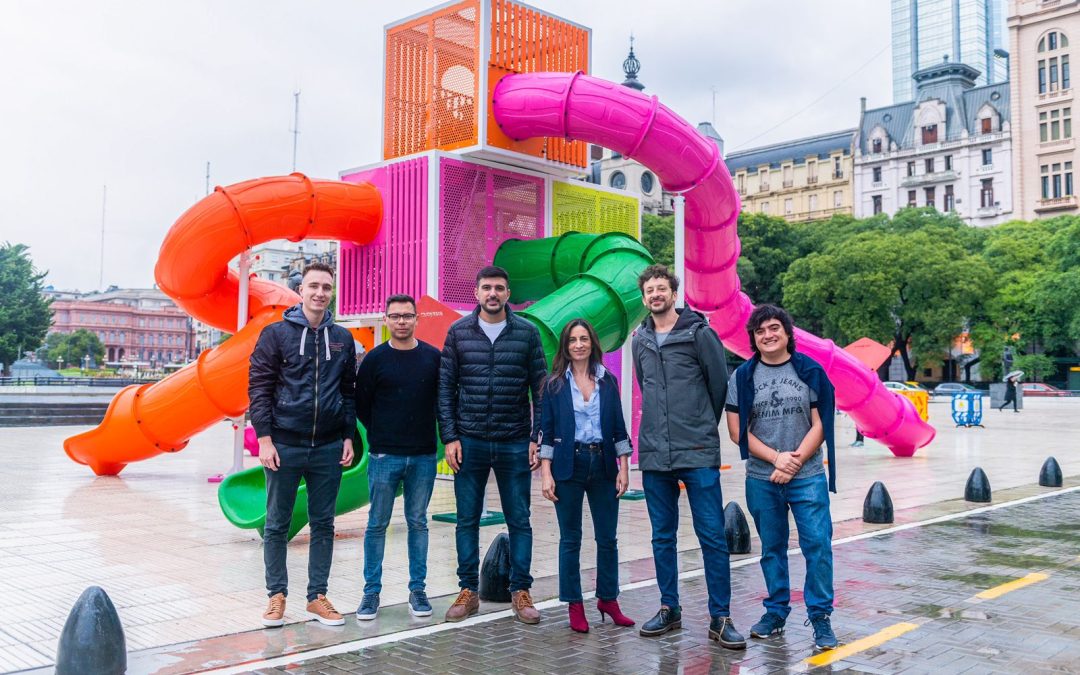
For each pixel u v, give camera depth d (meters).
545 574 6.40
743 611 5.39
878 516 8.68
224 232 10.27
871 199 82.50
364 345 11.94
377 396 5.22
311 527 5.14
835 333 50.94
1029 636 4.78
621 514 9.22
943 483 12.15
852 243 49.50
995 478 12.79
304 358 5.00
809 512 4.72
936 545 7.51
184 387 11.04
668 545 4.92
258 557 6.93
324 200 11.11
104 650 3.81
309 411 4.98
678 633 4.88
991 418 29.56
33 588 5.86
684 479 4.90
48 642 4.61
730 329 14.19
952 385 50.41
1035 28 70.81
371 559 5.16
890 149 81.19
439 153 11.29
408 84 12.39
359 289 12.16
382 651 4.49
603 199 14.01
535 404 5.25
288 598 5.64
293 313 5.12
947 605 5.47
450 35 11.77
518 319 5.31
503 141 11.39
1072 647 4.57
